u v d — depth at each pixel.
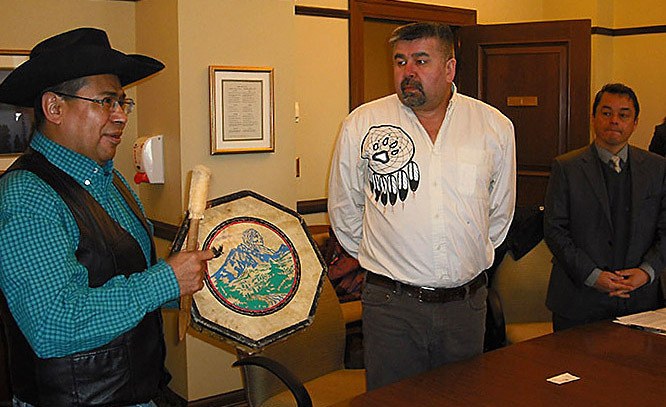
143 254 1.76
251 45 3.66
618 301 2.86
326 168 4.55
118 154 3.94
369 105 2.46
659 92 5.80
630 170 2.86
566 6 5.85
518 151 5.11
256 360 2.35
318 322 2.88
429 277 2.26
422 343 2.32
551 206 2.96
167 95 3.60
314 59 4.43
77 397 1.61
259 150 3.70
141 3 3.83
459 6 5.21
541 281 3.53
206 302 1.79
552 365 2.08
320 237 4.04
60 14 3.70
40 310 1.48
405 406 1.80
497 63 5.09
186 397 3.62
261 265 1.92
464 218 2.29
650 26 5.79
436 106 2.31
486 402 1.82
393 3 4.78
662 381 1.96
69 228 1.58
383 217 2.33
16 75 1.58
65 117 1.63
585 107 4.90
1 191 1.56
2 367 3.26
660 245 2.83
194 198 1.71
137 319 1.53
